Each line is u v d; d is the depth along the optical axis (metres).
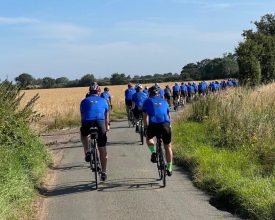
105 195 8.81
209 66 127.12
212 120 16.28
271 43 43.72
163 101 9.52
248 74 38.38
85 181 10.14
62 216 7.48
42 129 14.50
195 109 19.11
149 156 13.27
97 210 7.79
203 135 14.50
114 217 7.36
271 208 6.91
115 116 30.31
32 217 7.39
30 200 8.03
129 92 22.20
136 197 8.59
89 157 9.52
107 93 22.19
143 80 123.69
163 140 9.48
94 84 9.69
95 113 9.40
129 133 19.50
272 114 14.45
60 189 9.44
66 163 12.59
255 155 11.01
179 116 20.16
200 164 10.64
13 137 10.41
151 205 8.02
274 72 43.53
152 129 9.45
